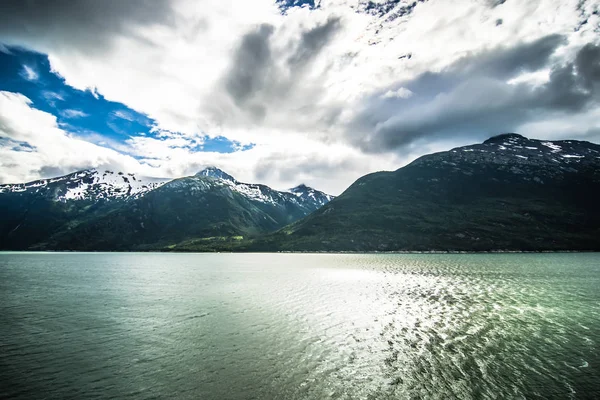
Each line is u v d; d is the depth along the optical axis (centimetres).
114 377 2344
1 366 2556
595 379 2231
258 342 3069
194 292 6216
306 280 8056
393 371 2391
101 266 13988
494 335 3198
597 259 15688
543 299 5053
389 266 12262
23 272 10888
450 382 2211
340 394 2059
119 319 4019
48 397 2058
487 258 17150
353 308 4512
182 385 2206
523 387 2127
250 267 13050
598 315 3988
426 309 4384
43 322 3900
